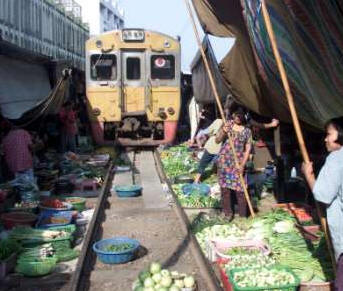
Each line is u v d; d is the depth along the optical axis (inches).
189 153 689.6
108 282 273.1
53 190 505.0
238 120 363.3
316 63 223.5
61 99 584.4
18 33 991.6
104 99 788.6
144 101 794.8
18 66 539.2
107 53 786.2
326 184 176.1
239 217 373.4
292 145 433.1
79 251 312.7
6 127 486.9
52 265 281.6
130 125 789.9
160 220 400.8
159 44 791.7
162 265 297.3
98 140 792.9
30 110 470.3
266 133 534.9
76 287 248.2
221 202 395.9
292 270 256.1
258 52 285.9
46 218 363.9
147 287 243.9
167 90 796.0
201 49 345.7
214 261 285.3
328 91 228.2
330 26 204.8
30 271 275.3
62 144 737.0
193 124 879.7
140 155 795.4
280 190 423.8
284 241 296.0
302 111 273.3
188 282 249.8
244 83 365.4
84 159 681.6
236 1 351.9
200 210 419.2
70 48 1529.3
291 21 223.3
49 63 631.2
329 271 260.5
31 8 1093.1
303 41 222.2
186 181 519.5
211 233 320.8
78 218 401.4
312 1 204.2
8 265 280.1
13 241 296.7
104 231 372.8
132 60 793.6
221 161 370.9
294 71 255.0
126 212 430.0
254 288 226.5
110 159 720.3
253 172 538.3
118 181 579.2
